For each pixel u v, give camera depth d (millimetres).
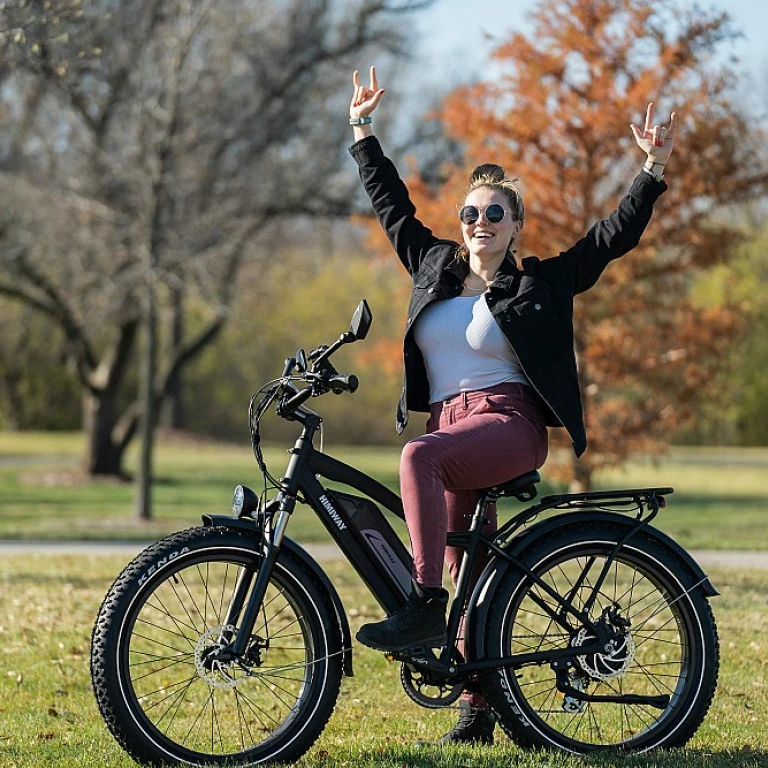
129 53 21609
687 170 16719
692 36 16719
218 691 6969
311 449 5312
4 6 10977
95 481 33312
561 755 5266
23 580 11422
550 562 5414
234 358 58156
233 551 5184
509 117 17109
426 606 5062
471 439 5176
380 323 56500
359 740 5832
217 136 23594
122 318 26844
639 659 7660
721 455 50062
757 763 5285
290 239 29906
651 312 18484
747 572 12094
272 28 24828
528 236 17156
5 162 24703
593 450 18625
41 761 5344
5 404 56094
